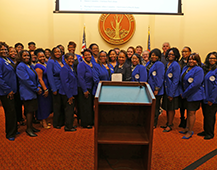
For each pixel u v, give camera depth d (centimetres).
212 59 298
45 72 344
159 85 336
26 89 302
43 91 343
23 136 320
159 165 238
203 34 617
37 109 330
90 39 625
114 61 400
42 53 341
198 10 610
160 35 625
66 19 609
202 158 254
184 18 616
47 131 343
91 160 247
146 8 530
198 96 300
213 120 309
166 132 342
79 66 335
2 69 290
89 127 359
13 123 306
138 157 189
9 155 257
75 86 342
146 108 175
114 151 189
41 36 606
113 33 621
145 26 624
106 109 183
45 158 251
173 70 324
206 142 302
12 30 597
